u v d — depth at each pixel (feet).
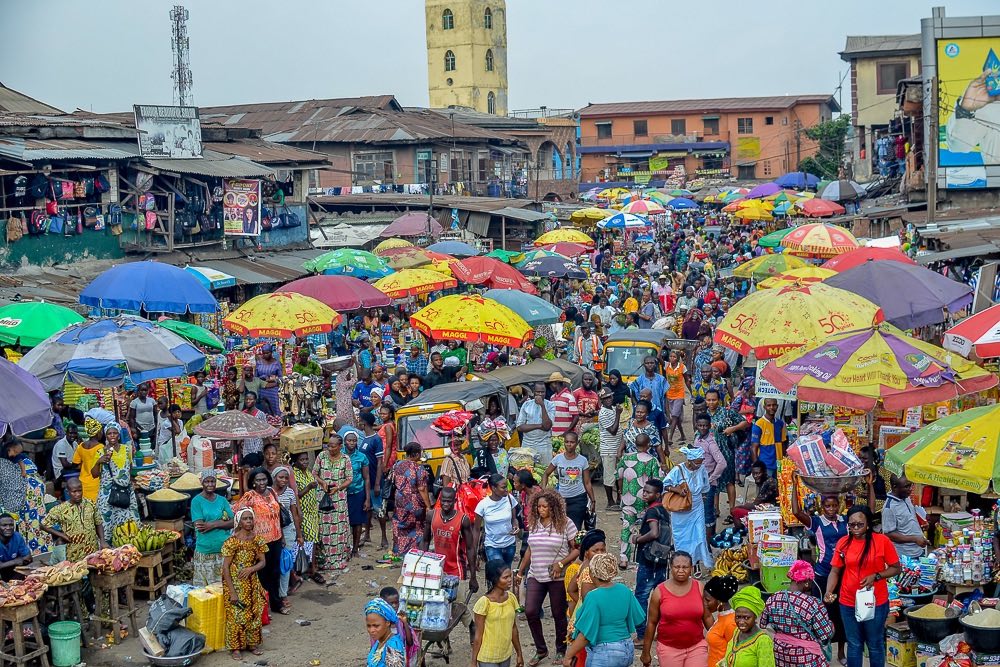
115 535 42.27
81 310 76.95
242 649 38.75
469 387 55.26
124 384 53.93
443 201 147.74
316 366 67.62
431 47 330.34
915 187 106.73
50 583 37.42
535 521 37.22
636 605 31.01
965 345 42.52
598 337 80.89
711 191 236.84
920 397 39.42
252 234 102.73
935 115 86.43
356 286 75.51
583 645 30.73
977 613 30.19
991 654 29.58
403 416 52.01
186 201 98.37
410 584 36.27
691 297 98.07
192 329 62.59
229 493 47.93
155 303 62.95
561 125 245.24
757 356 47.29
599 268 135.23
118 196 90.84
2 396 36.94
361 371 67.21
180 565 44.52
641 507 44.68
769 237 118.52
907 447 35.29
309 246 120.06
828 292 49.83
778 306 48.55
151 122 97.25
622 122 316.19
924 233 79.87
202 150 106.73
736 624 28.55
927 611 32.60
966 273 72.38
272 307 64.08
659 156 311.06
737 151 310.86
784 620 28.66
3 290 76.79
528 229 149.48
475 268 87.51
